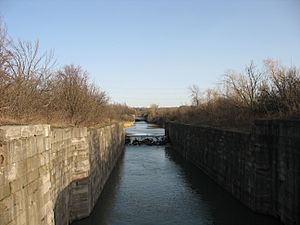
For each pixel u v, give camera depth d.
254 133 18.09
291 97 20.70
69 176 15.59
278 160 16.44
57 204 13.13
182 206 20.53
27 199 8.05
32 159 8.52
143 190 24.75
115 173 31.94
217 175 26.91
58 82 25.62
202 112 53.88
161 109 146.12
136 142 62.62
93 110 30.19
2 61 13.13
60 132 14.05
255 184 17.89
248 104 30.98
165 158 43.75
